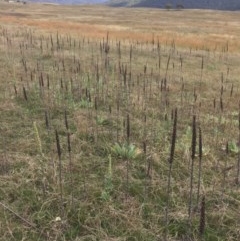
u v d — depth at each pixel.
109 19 79.56
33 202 6.72
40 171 7.59
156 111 11.41
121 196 6.90
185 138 9.30
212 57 26.09
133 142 9.09
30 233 6.02
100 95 12.56
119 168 7.79
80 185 7.20
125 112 11.19
